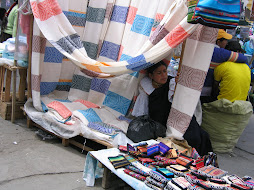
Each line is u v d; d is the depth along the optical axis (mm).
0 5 8211
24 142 3494
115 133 3178
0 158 3020
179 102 3240
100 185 2744
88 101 3975
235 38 5941
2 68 4203
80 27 4121
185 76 3189
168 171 2383
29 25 3795
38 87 3695
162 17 3318
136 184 2297
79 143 3434
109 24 3975
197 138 3318
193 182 2238
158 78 3439
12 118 4055
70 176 2826
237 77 3953
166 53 3059
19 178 2670
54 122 3506
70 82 4312
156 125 3250
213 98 4184
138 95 3666
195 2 2465
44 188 2561
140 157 2680
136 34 3600
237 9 2283
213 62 4059
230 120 3881
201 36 3059
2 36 5719
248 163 3844
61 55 4062
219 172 2398
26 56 3939
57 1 3799
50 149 3391
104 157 2633
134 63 2986
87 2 4105
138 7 3621
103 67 3104
